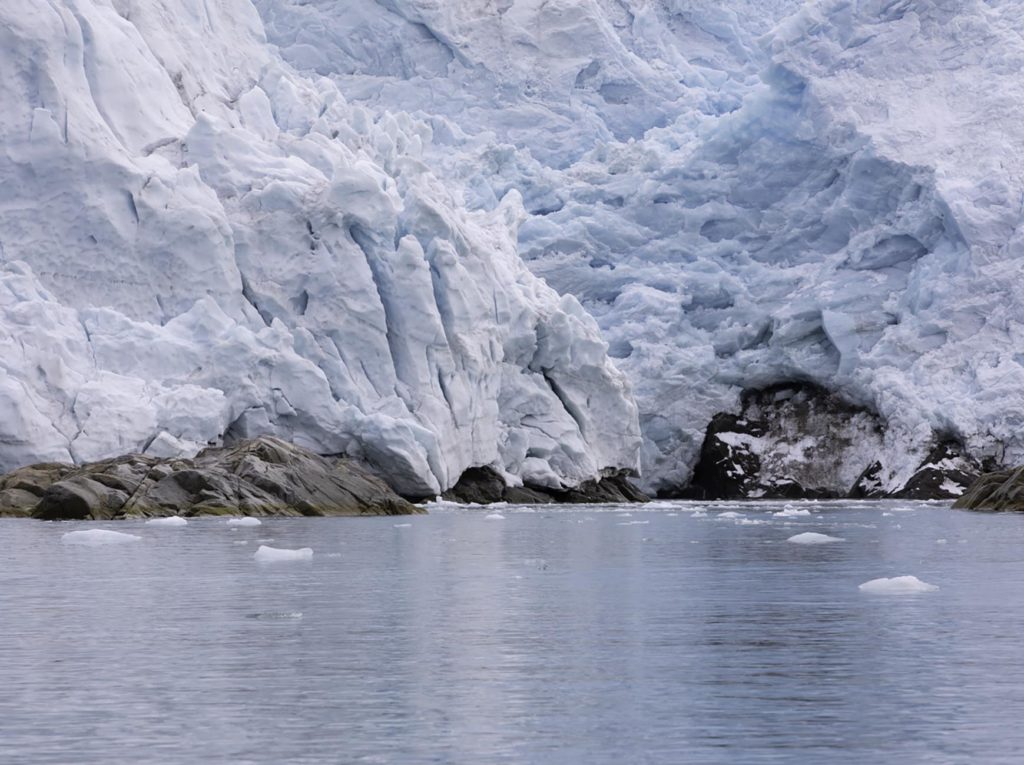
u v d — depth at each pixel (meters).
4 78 77.75
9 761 15.51
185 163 82.50
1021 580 34.25
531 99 123.38
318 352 79.25
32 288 73.94
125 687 19.66
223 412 74.50
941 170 102.31
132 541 46.66
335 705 18.45
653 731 16.97
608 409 93.31
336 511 67.38
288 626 25.61
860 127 105.38
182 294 78.19
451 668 21.12
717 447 106.88
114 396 71.44
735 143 109.06
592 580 34.41
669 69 127.81
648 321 105.31
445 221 83.88
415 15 121.50
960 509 78.38
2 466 68.50
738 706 18.34
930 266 103.25
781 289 107.25
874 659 21.83
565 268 107.62
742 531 55.81
